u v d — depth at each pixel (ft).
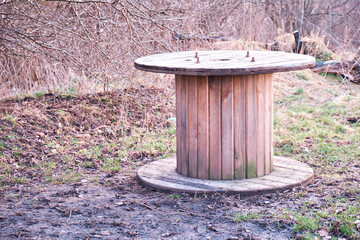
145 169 16.76
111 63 25.49
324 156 18.76
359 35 54.80
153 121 24.30
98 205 13.83
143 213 13.17
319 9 57.47
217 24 39.70
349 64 35.47
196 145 15.25
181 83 15.42
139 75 28.17
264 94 15.19
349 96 29.35
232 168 15.11
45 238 11.45
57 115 23.39
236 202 13.79
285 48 38.93
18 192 15.16
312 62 14.52
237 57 16.11
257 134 15.19
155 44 30.30
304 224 11.84
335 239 11.09
